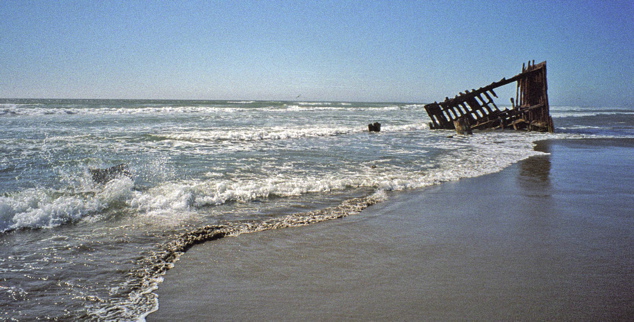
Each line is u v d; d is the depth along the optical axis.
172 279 3.89
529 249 4.75
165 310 3.30
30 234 5.00
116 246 4.68
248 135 16.94
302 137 17.70
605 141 17.75
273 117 31.30
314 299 3.50
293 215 6.06
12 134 15.56
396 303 3.43
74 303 3.38
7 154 10.80
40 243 4.72
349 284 3.81
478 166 10.83
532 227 5.62
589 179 9.16
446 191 7.90
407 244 4.92
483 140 17.66
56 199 6.17
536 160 12.01
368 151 13.30
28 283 3.71
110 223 5.48
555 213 6.37
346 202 6.87
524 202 7.07
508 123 23.42
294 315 3.23
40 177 8.17
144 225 5.44
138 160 10.49
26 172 8.64
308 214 6.13
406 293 3.62
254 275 4.00
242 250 4.67
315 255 4.54
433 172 9.78
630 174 9.81
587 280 3.89
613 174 9.80
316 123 26.06
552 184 8.62
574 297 3.53
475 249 4.75
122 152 11.84
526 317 3.19
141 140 14.69
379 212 6.35
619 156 13.02
